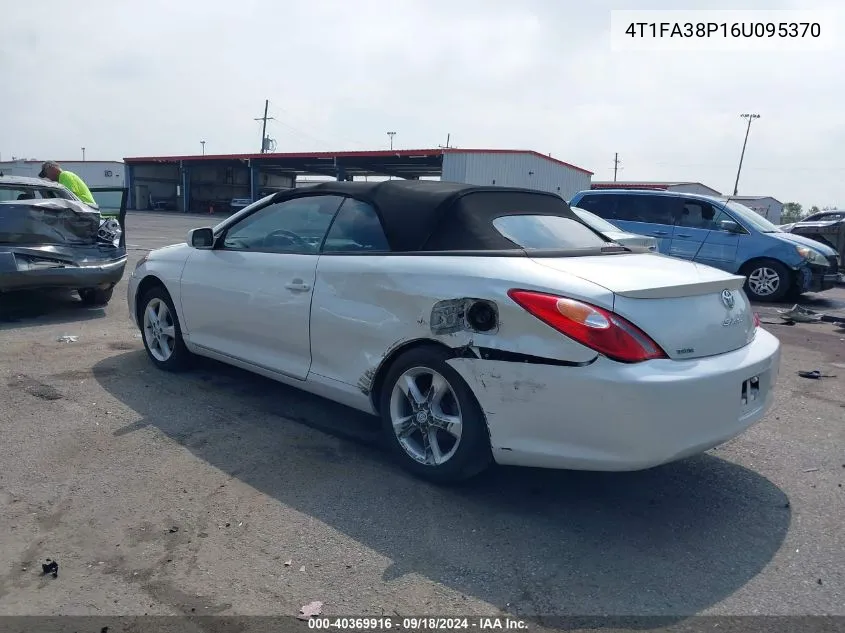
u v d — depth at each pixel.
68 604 2.63
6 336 6.63
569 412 3.04
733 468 4.02
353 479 3.70
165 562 2.91
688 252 11.85
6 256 6.95
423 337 3.50
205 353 5.09
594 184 46.66
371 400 3.86
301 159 43.97
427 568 2.91
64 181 9.00
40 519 3.23
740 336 3.45
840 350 7.35
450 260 3.54
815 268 11.09
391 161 41.72
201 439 4.20
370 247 3.95
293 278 4.23
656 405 2.92
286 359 4.38
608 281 3.15
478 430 3.36
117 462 3.85
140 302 5.75
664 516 3.41
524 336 3.13
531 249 3.65
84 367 5.62
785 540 3.21
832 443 4.45
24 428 4.29
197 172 54.47
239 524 3.22
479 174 36.78
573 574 2.89
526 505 3.48
